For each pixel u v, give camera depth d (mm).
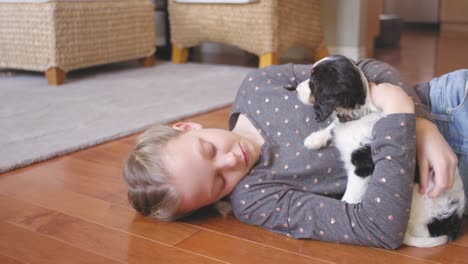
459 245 1076
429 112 1192
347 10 3914
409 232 1074
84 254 1087
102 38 3326
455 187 1055
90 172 1589
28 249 1113
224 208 1243
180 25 3795
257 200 1156
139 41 3629
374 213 1032
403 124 1028
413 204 1059
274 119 1270
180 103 2473
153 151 1149
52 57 3002
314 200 1116
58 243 1138
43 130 2031
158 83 3029
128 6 3488
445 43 4918
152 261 1052
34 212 1303
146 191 1147
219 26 3568
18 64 3199
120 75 3336
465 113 1169
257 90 1342
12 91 2840
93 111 2340
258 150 1217
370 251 1061
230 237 1146
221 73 3379
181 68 3627
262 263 1030
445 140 1117
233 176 1174
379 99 1064
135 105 2449
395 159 1021
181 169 1120
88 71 3512
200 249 1097
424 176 1046
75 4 3088
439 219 1059
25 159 1667
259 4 3314
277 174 1186
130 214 1279
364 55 4043
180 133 1197
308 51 4105
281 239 1128
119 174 1567
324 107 1018
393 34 4816
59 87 2941
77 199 1381
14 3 3080
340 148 1116
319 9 3748
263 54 3393
